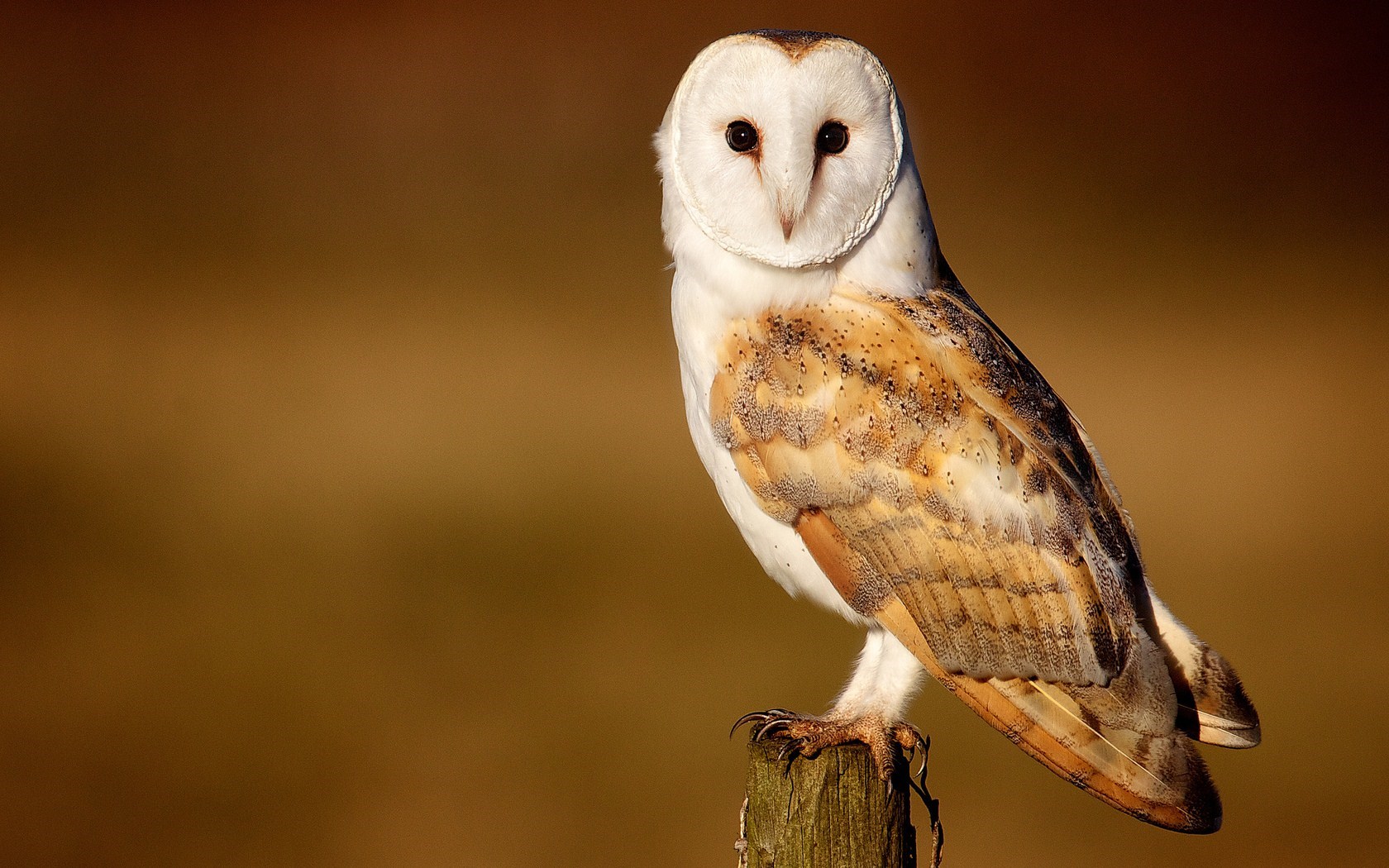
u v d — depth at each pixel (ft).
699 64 21.42
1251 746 21.39
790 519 21.39
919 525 21.31
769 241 21.36
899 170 21.40
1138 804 21.27
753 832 21.24
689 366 21.49
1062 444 21.39
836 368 21.35
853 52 21.36
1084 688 21.29
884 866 21.22
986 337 21.42
